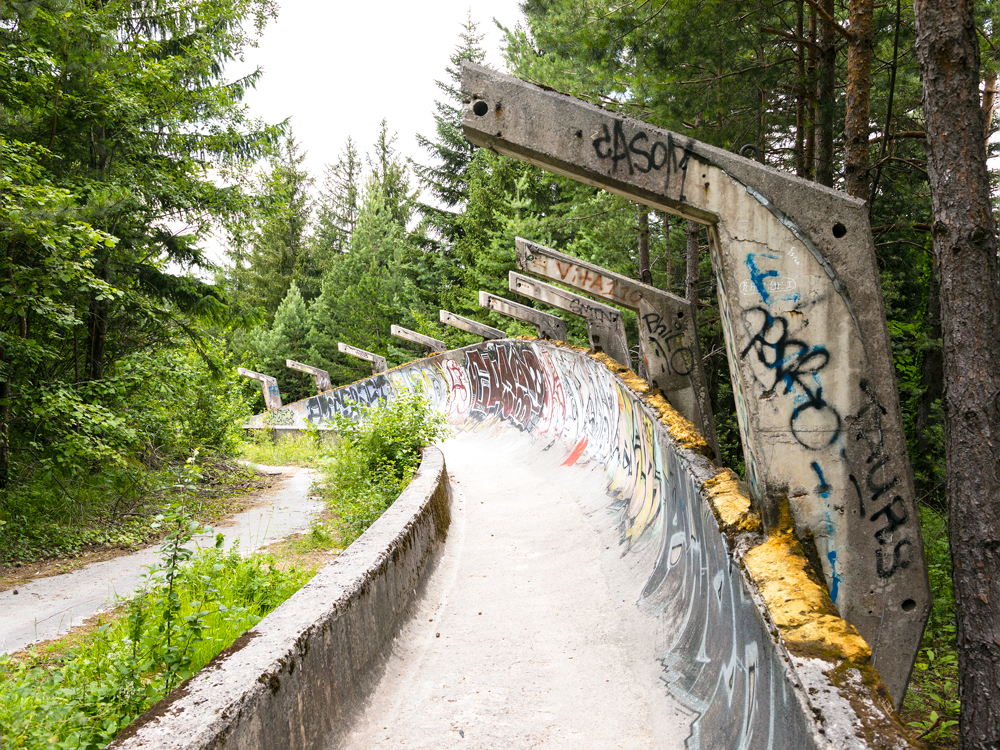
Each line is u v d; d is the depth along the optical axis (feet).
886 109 27.84
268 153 42.60
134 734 6.57
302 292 146.41
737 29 24.61
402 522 16.88
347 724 10.46
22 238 23.21
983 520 9.51
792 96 30.83
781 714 7.52
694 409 26.78
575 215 47.65
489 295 47.37
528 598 17.06
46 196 22.91
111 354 40.04
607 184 11.39
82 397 29.84
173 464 43.42
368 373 106.22
